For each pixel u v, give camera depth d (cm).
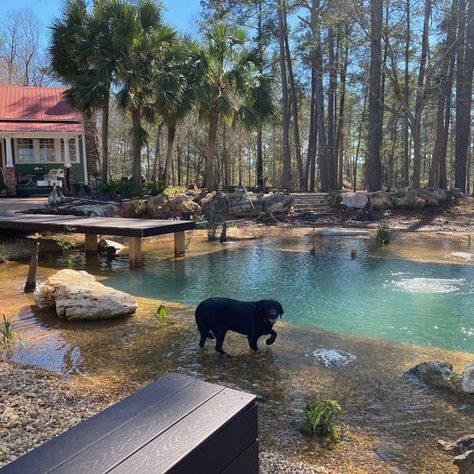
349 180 4597
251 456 173
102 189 1717
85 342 504
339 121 2753
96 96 1599
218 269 922
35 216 1196
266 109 1928
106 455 137
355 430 322
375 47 1728
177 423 154
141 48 1617
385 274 855
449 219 1577
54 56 1756
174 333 529
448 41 1759
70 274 671
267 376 412
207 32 1834
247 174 5141
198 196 1709
